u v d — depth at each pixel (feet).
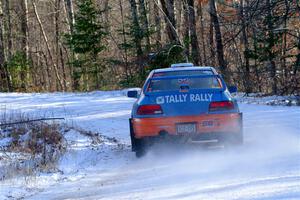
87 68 215.10
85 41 209.67
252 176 44.04
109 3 334.85
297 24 157.58
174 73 64.39
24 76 243.60
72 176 52.60
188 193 40.14
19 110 119.55
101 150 66.54
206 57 207.10
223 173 46.75
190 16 196.13
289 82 137.90
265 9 132.77
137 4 223.30
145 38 209.05
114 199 41.01
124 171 53.42
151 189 43.34
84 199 42.45
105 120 99.50
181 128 56.75
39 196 45.11
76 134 78.84
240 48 214.28
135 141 58.70
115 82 215.72
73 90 222.07
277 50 161.89
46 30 333.21
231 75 171.53
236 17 163.84
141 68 194.39
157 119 56.90
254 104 113.60
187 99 57.21
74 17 220.23
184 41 192.65
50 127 77.25
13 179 50.78
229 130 57.06
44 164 55.67
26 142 67.92
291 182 39.86
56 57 298.76
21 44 275.59
